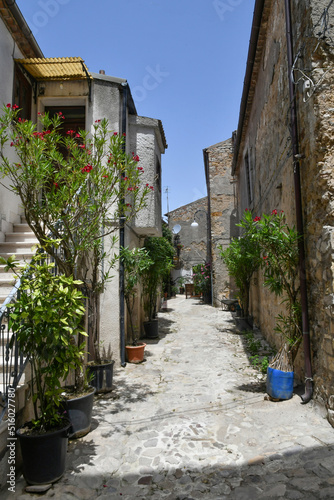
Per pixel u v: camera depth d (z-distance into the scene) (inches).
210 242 711.7
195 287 795.4
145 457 137.1
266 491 111.2
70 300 129.2
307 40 170.1
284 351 185.0
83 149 177.5
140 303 403.9
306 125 174.6
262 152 319.6
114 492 116.5
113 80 297.9
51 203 155.4
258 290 417.4
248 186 455.5
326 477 114.0
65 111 307.7
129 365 280.1
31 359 135.7
